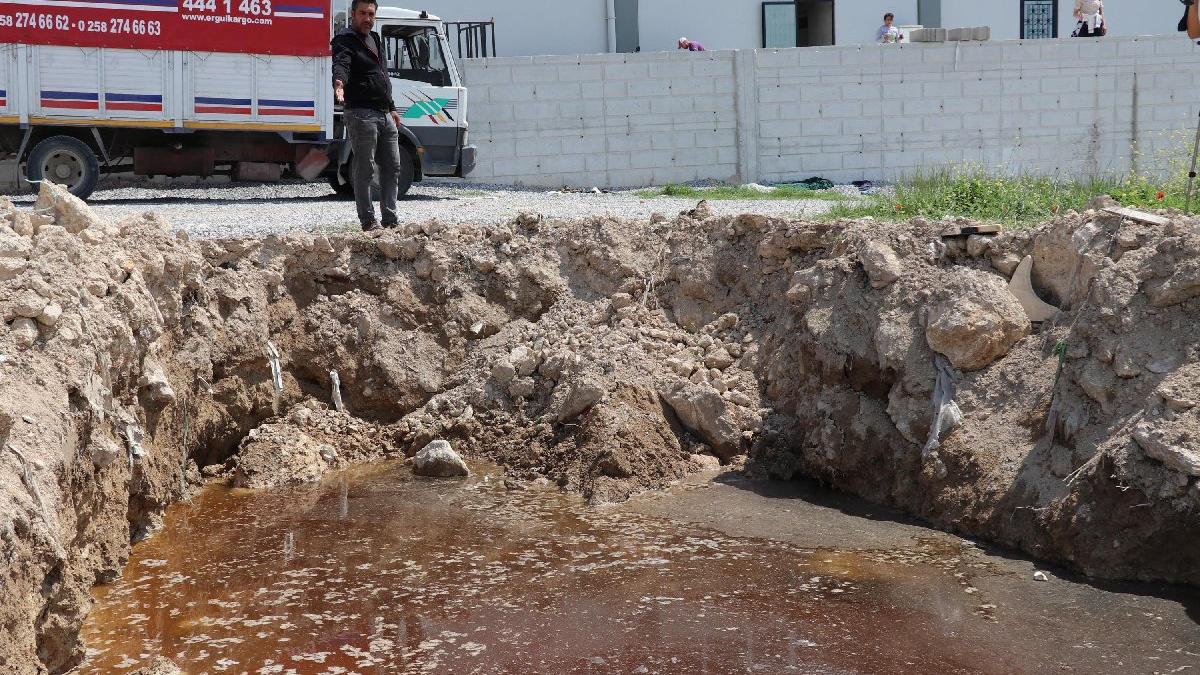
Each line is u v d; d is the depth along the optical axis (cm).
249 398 870
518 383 890
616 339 898
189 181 1836
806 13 2491
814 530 686
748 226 950
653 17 2312
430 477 822
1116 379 641
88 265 664
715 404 825
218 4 1494
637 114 2025
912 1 2434
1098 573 595
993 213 1094
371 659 519
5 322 568
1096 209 750
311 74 1546
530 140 2000
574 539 677
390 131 1007
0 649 433
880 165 2088
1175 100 2119
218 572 631
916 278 788
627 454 784
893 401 748
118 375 661
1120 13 2489
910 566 622
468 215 1324
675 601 580
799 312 862
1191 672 490
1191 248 646
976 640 527
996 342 725
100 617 568
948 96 2075
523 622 557
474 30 2139
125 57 1475
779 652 519
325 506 754
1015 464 665
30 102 1453
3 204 693
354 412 923
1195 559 575
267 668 511
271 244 940
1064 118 2105
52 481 507
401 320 950
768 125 2058
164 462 746
